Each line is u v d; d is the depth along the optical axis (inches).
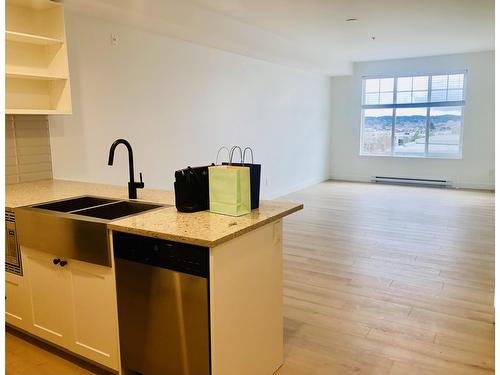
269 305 88.4
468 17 197.2
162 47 182.7
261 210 88.5
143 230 74.2
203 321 72.1
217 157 223.8
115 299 82.2
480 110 313.0
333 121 372.5
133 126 171.9
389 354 97.9
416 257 164.6
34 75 119.0
